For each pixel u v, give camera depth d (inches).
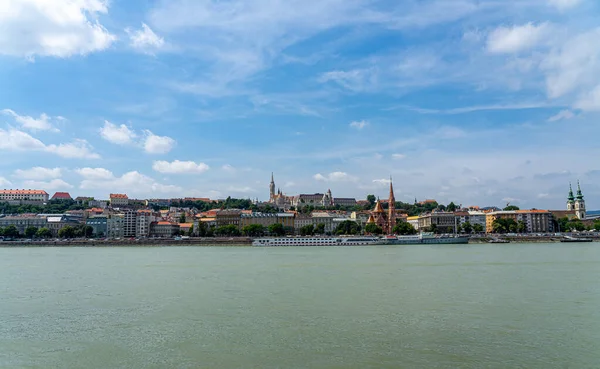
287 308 3184.1
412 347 2268.7
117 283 4559.5
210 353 2222.0
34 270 5925.2
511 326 2635.3
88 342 2434.8
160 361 2128.4
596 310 3029.0
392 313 2989.7
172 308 3245.6
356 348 2260.1
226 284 4389.8
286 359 2118.6
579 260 6648.6
